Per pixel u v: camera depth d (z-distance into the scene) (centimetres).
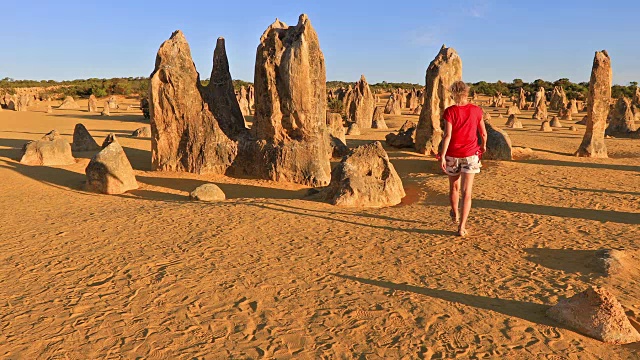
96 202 1055
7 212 936
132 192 1244
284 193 1288
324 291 492
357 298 471
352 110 3506
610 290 477
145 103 3941
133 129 3095
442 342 380
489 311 435
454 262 575
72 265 592
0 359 367
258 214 841
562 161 1666
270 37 1465
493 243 650
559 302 428
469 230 718
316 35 1452
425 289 490
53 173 1462
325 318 429
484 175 1332
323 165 1471
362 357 361
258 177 1498
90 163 1234
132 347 384
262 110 1502
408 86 11581
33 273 566
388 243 659
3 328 421
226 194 1261
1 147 2142
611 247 623
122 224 796
